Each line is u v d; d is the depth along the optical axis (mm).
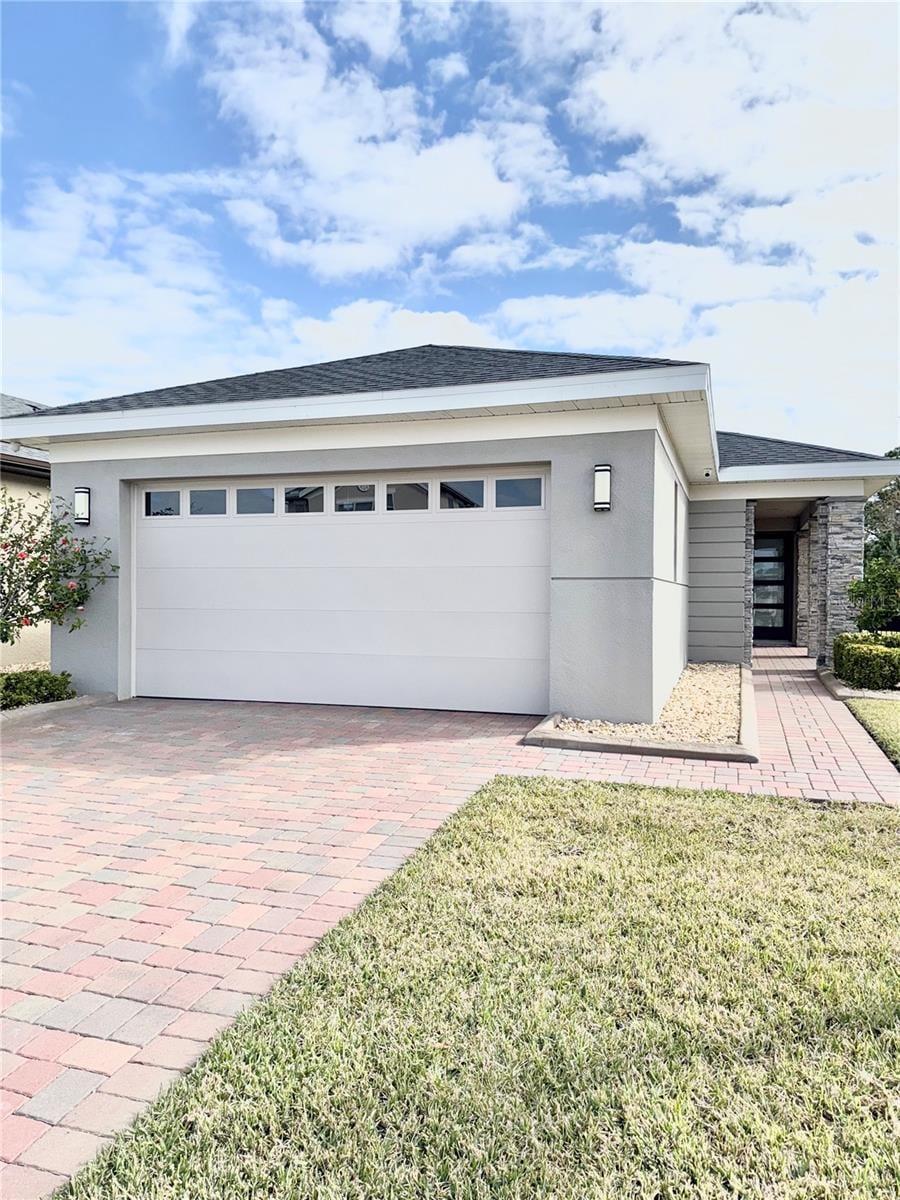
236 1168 2133
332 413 8312
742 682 11320
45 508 10117
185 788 5930
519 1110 2346
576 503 8039
